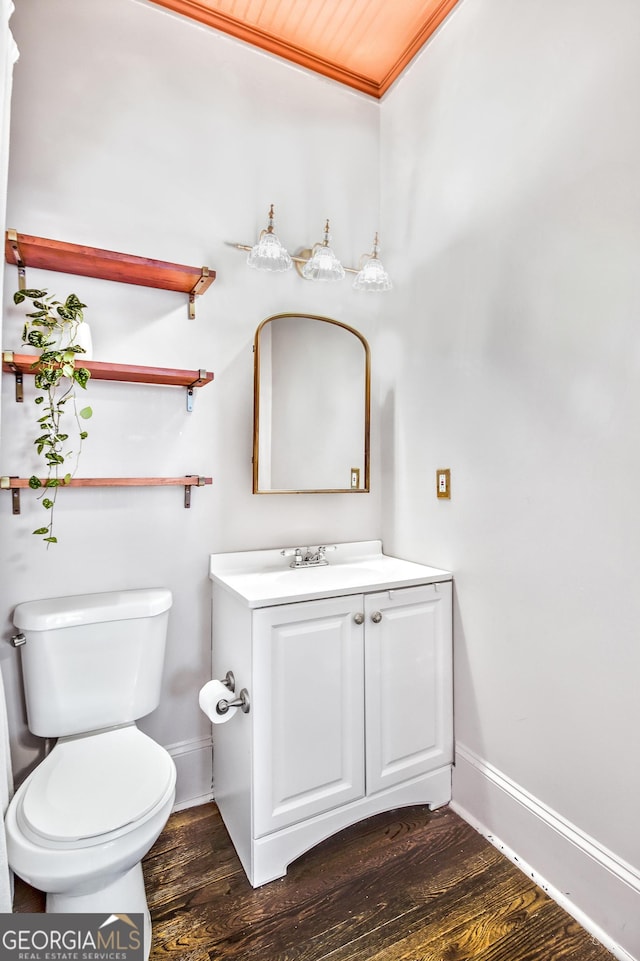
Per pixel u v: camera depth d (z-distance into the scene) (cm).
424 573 183
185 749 183
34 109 162
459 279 180
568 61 139
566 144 140
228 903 139
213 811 180
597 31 131
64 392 164
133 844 111
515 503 157
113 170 173
